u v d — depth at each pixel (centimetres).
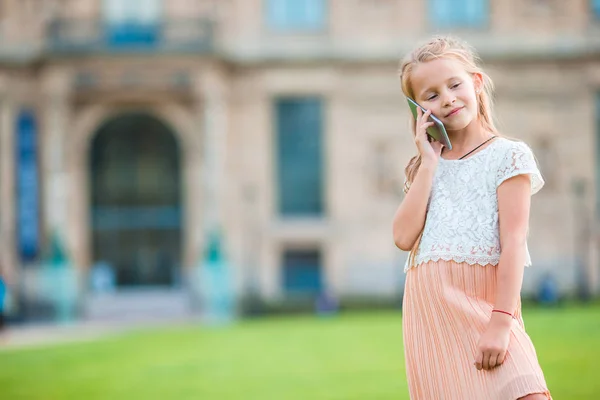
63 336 3525
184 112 4834
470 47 555
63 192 4700
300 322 3919
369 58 5078
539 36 5138
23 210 4884
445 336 507
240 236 5012
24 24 4912
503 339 481
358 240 5088
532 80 5156
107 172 5062
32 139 4903
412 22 5122
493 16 5141
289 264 5091
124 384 1889
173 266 5059
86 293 4822
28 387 1892
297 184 5134
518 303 518
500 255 505
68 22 4741
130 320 4475
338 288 5053
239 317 4731
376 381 1783
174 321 4312
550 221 5131
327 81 5072
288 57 5038
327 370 2011
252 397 1616
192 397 1644
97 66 4644
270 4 5091
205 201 4800
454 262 512
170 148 5091
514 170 508
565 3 5169
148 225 5053
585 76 5169
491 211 515
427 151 530
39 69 4784
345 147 5106
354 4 5109
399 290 5072
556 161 5156
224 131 4916
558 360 1950
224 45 4912
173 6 4869
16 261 4850
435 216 526
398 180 5091
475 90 545
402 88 554
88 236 4909
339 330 3195
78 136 4816
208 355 2452
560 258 5116
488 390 485
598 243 5116
